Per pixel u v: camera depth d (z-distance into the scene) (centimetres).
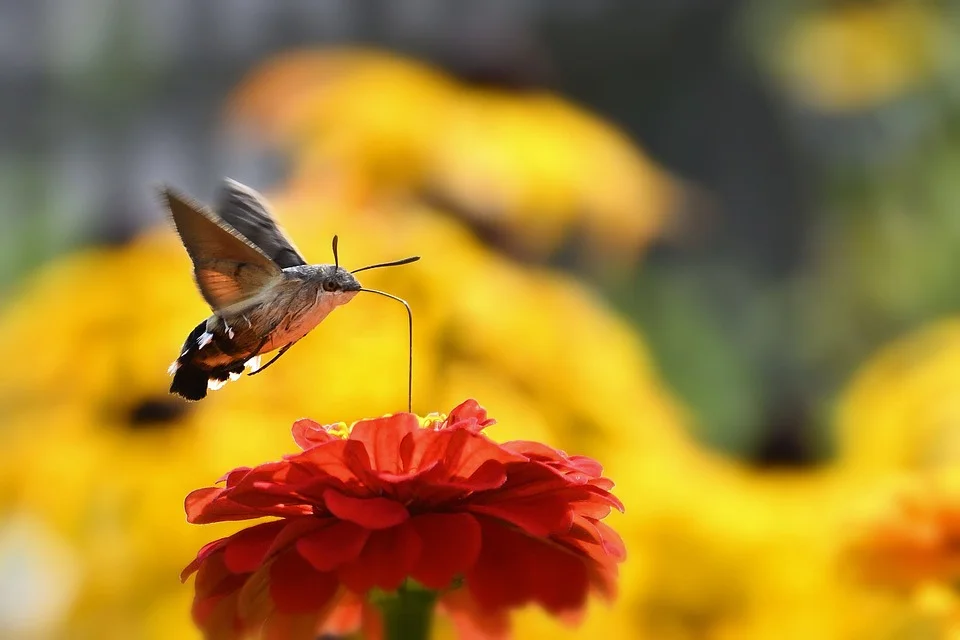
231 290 101
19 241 208
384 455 99
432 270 114
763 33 245
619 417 116
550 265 183
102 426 115
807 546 114
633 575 114
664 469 115
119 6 235
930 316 235
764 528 114
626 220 120
